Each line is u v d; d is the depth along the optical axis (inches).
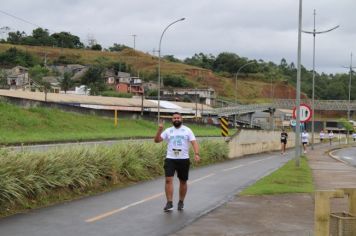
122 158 630.5
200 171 796.0
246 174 760.3
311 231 350.9
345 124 4306.1
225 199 495.2
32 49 7593.5
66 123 1857.8
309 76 7273.6
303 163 1022.4
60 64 6840.6
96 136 1471.5
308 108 909.8
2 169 408.2
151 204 458.3
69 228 350.6
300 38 906.1
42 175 458.0
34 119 1724.9
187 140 431.8
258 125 4279.0
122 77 5703.7
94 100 3038.9
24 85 4370.1
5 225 354.9
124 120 2363.4
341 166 974.4
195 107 3801.7
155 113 3179.1
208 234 338.3
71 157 513.0
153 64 7829.7
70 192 493.7
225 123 1235.9
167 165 427.8
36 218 382.6
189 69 7573.8
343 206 446.9
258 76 7859.3
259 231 349.4
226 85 7293.3
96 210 421.7
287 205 458.3
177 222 377.7
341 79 6756.9
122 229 351.3
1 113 1628.9
